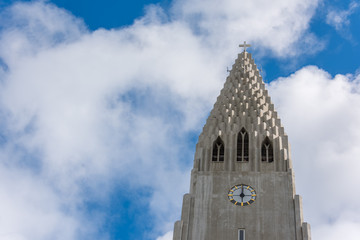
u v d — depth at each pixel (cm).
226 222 7275
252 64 10169
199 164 8012
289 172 7725
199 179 7781
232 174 7794
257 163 7888
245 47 10588
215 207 7444
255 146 8069
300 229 7106
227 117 8575
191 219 7375
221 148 8212
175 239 7125
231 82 9675
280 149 8019
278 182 7650
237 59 10312
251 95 9175
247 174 7769
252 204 7431
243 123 8456
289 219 7238
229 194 7569
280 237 7075
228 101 9088
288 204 7394
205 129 8750
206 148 8156
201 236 7175
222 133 8344
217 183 7706
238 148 8219
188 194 7631
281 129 8450
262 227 7181
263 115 8650
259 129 8350
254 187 7612
